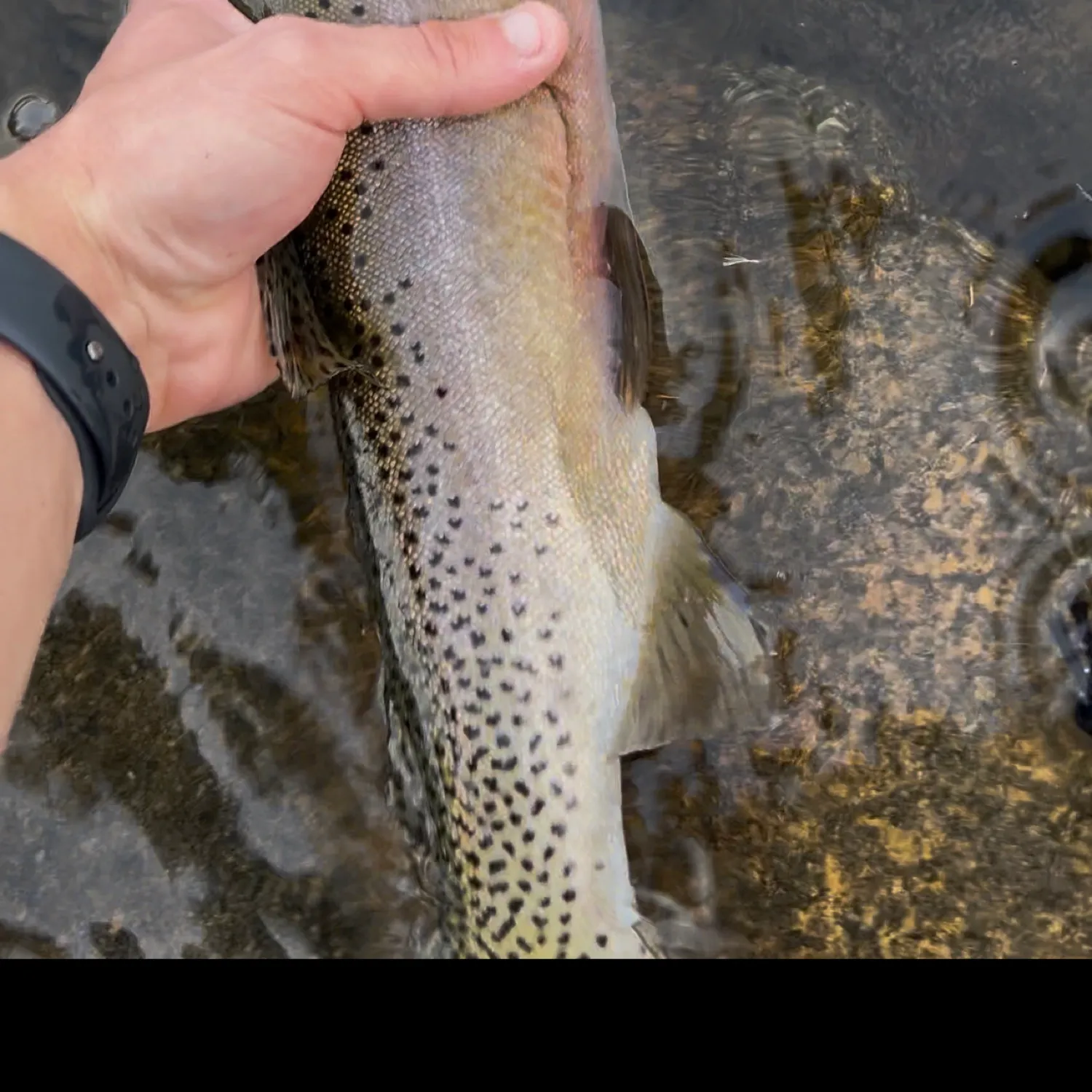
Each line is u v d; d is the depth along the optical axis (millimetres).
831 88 412
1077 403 388
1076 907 371
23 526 292
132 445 330
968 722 381
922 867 379
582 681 354
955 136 409
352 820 408
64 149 325
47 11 428
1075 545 381
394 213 340
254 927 406
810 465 396
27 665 295
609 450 357
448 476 351
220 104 320
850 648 388
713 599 373
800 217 405
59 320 304
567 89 340
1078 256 399
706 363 403
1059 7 406
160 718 418
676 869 390
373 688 412
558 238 345
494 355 344
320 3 332
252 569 420
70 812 416
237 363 383
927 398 394
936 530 389
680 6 419
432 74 317
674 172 411
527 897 359
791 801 387
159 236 337
